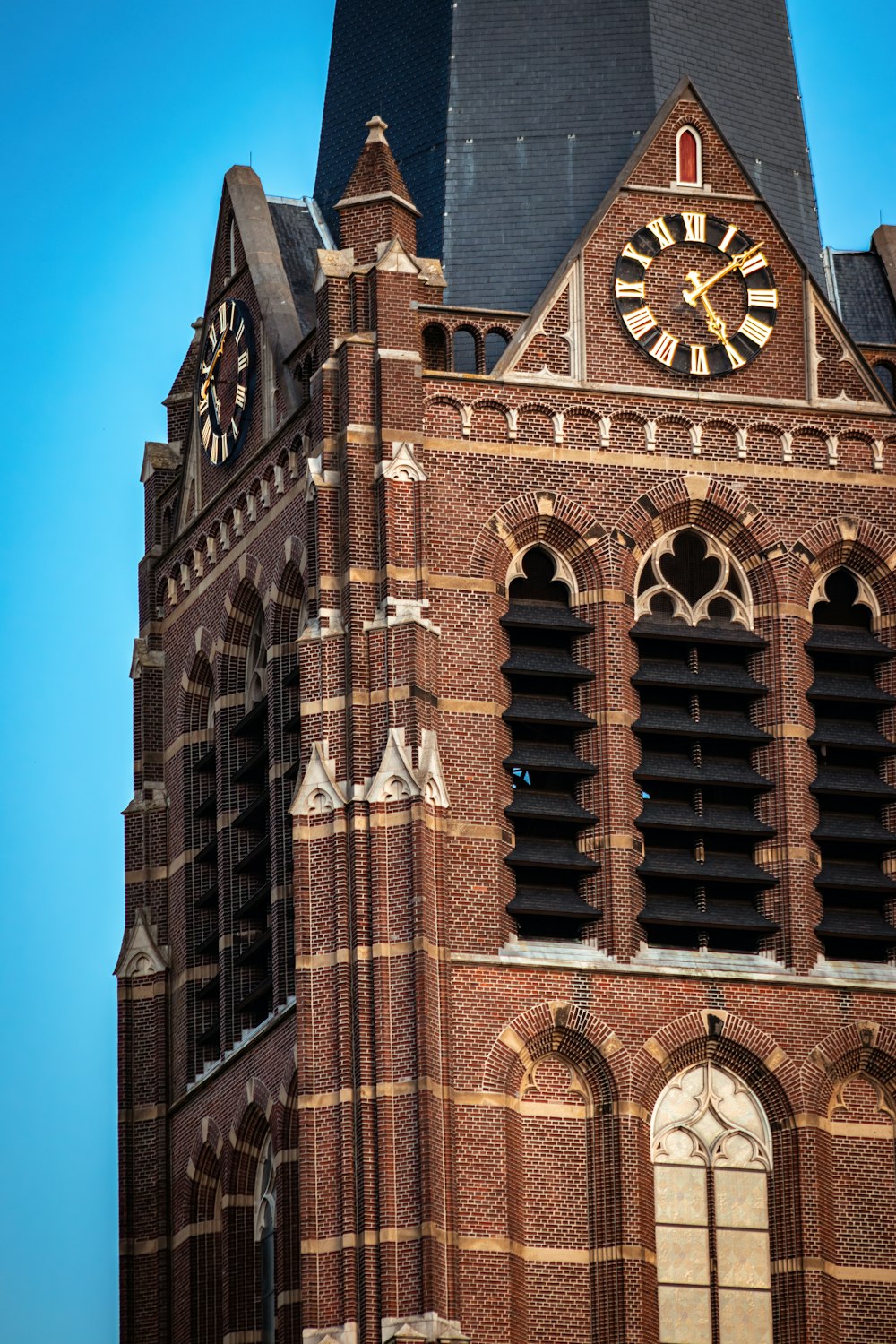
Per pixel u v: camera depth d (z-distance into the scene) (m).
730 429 98.69
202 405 105.25
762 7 106.50
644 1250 92.62
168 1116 103.00
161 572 107.50
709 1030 94.31
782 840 96.38
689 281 99.38
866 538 98.75
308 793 94.12
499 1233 91.81
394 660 94.56
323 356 97.88
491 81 104.25
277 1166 95.31
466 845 94.44
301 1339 92.38
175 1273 101.31
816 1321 93.06
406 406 96.69
